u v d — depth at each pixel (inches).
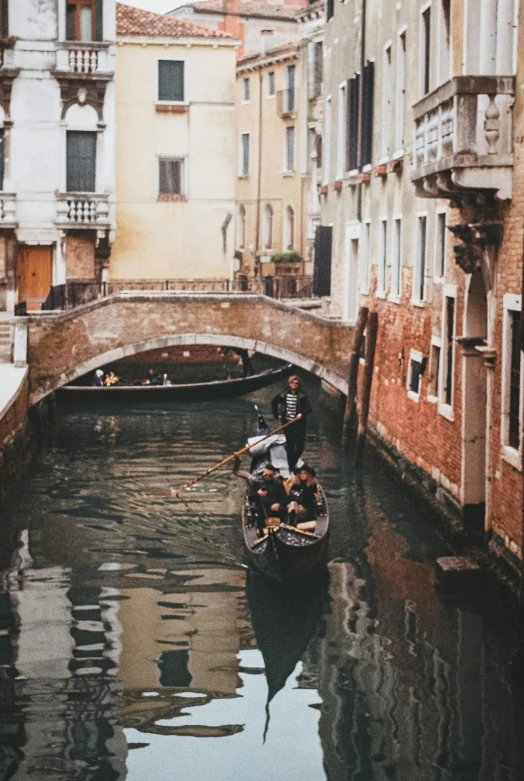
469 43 536.1
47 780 358.6
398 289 800.3
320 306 1339.8
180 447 900.0
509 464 487.8
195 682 436.1
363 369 882.1
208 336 924.6
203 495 734.5
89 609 518.0
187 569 579.2
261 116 1701.5
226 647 472.7
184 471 809.5
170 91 1294.3
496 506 513.0
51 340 909.2
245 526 605.6
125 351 916.6
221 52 1299.2
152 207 1300.4
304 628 490.6
